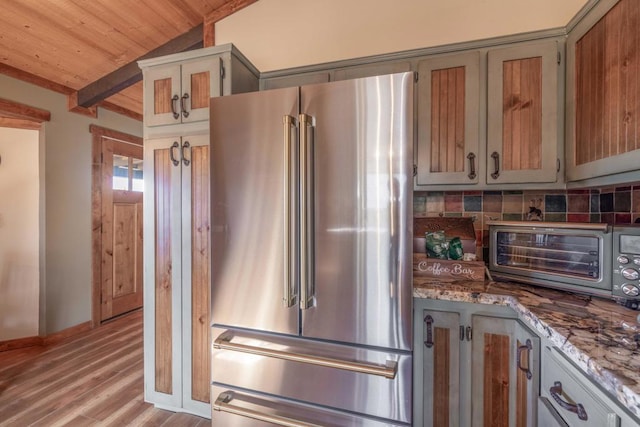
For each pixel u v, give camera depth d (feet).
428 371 4.53
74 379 7.26
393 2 6.49
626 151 3.52
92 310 10.44
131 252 11.95
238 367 4.64
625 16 3.54
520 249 4.76
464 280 5.01
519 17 5.77
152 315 6.05
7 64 8.16
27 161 9.20
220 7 7.57
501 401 4.20
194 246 5.76
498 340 4.22
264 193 4.43
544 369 3.50
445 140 5.30
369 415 4.05
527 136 4.92
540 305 3.78
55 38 7.67
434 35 6.23
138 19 7.53
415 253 5.72
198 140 5.66
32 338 9.09
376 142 3.97
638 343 2.73
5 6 6.58
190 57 5.67
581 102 4.42
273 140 4.38
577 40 4.52
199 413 5.78
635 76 3.39
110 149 11.12
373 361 4.03
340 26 6.83
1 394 6.66
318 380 4.25
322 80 6.10
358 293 4.06
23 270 9.17
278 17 7.23
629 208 4.76
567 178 4.71
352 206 4.06
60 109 9.51
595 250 3.83
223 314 4.69
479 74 5.14
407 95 3.87
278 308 4.40
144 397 6.37
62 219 9.59
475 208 6.11
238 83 5.74
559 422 2.99
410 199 3.87
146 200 6.01
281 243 4.36
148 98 5.94
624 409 2.24
